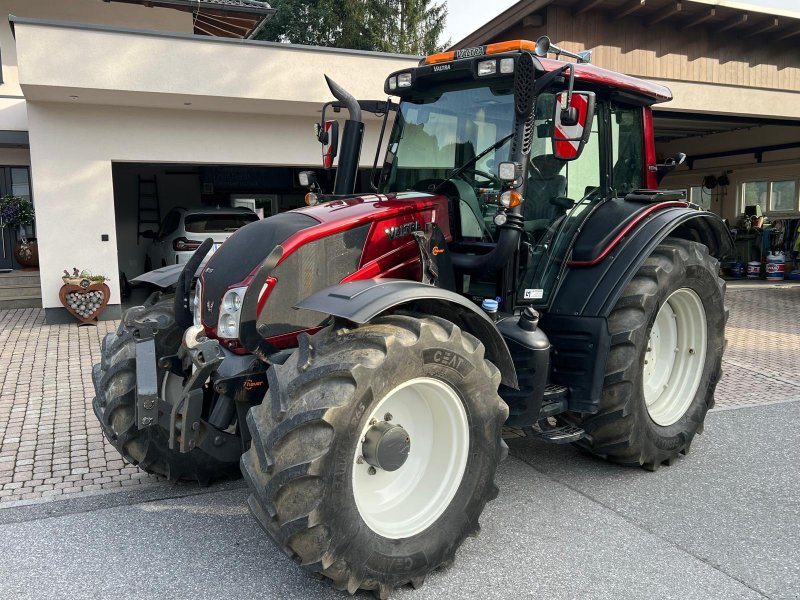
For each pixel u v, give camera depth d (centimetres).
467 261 371
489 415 304
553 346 390
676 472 421
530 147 350
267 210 1647
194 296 363
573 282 398
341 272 332
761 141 1487
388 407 296
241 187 1605
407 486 304
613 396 386
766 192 1521
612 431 393
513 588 289
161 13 1360
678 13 1016
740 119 1248
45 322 963
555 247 398
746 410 559
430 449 310
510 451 457
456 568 306
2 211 1245
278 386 268
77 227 971
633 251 393
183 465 385
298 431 256
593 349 376
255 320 305
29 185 1321
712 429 508
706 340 454
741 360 748
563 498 380
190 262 365
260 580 296
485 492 308
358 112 416
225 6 1294
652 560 312
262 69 938
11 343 822
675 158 507
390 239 347
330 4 3306
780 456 449
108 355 374
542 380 350
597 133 423
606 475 415
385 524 287
